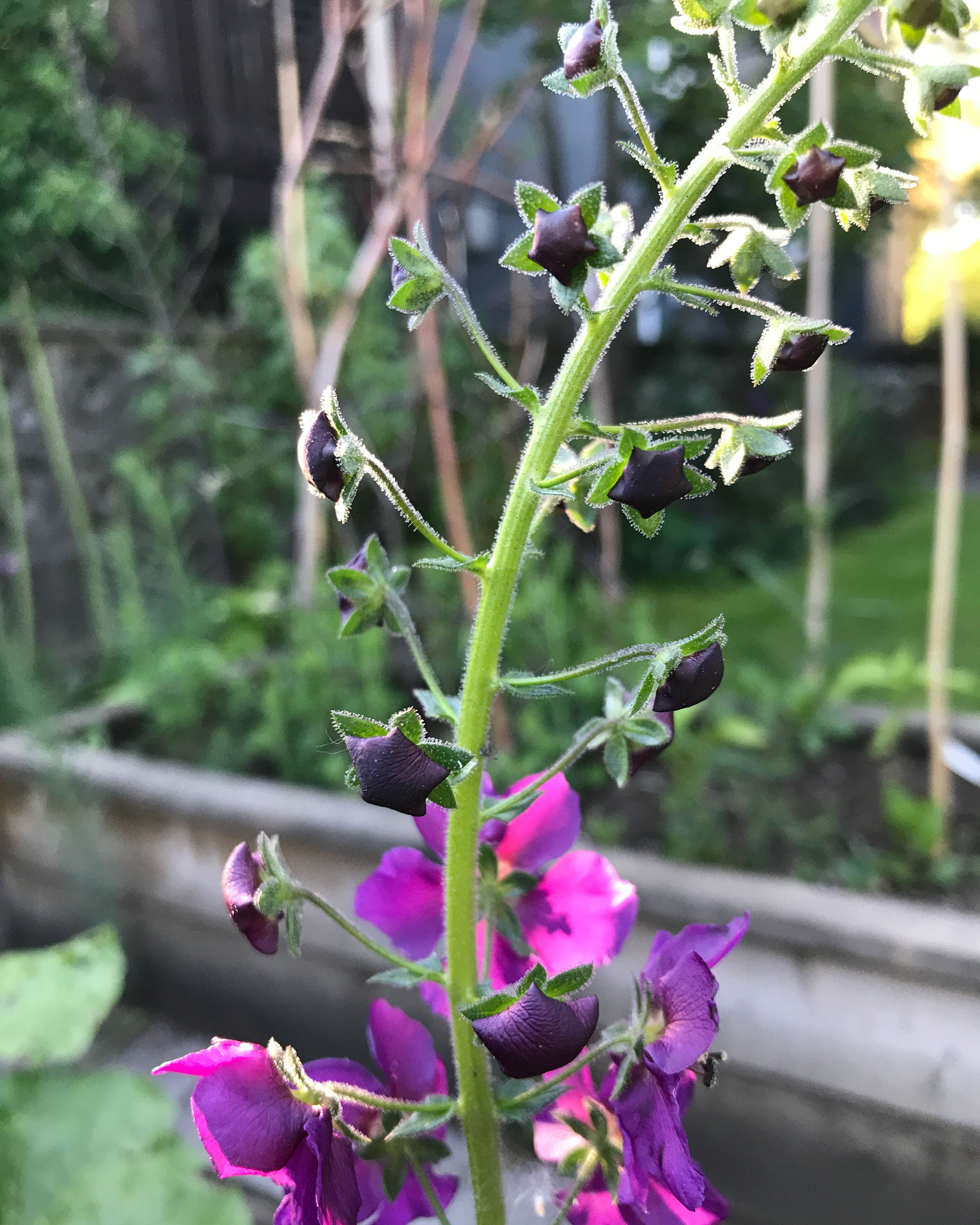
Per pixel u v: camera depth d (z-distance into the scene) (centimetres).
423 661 11
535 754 35
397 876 12
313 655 38
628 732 10
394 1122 10
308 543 43
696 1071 10
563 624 40
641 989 9
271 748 36
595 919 12
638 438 8
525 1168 23
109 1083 23
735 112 9
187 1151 22
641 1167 9
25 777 32
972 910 27
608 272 9
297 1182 9
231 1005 31
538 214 8
